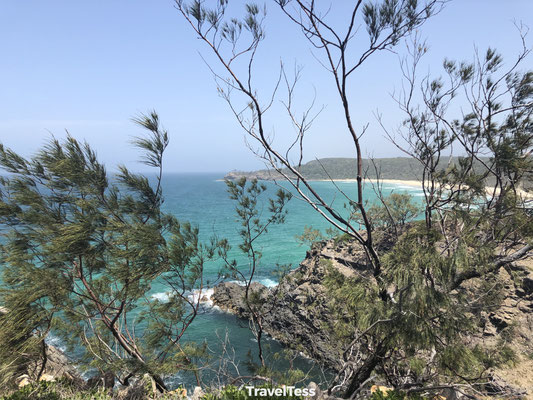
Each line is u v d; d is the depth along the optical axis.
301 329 18.22
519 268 9.70
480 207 4.97
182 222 7.00
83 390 7.26
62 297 5.74
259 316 9.07
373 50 4.70
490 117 5.79
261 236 62.78
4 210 5.48
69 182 5.90
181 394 7.18
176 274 6.55
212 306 28.97
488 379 5.74
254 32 4.90
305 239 28.16
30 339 5.73
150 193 6.41
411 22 4.57
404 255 4.23
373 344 5.77
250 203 8.14
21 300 5.31
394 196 13.09
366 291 5.28
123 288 6.24
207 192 198.62
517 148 5.10
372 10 4.52
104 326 7.89
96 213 5.86
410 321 4.08
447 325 4.13
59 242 5.40
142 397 6.76
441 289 4.42
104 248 5.95
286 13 4.73
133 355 6.95
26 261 5.65
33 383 7.16
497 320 14.51
